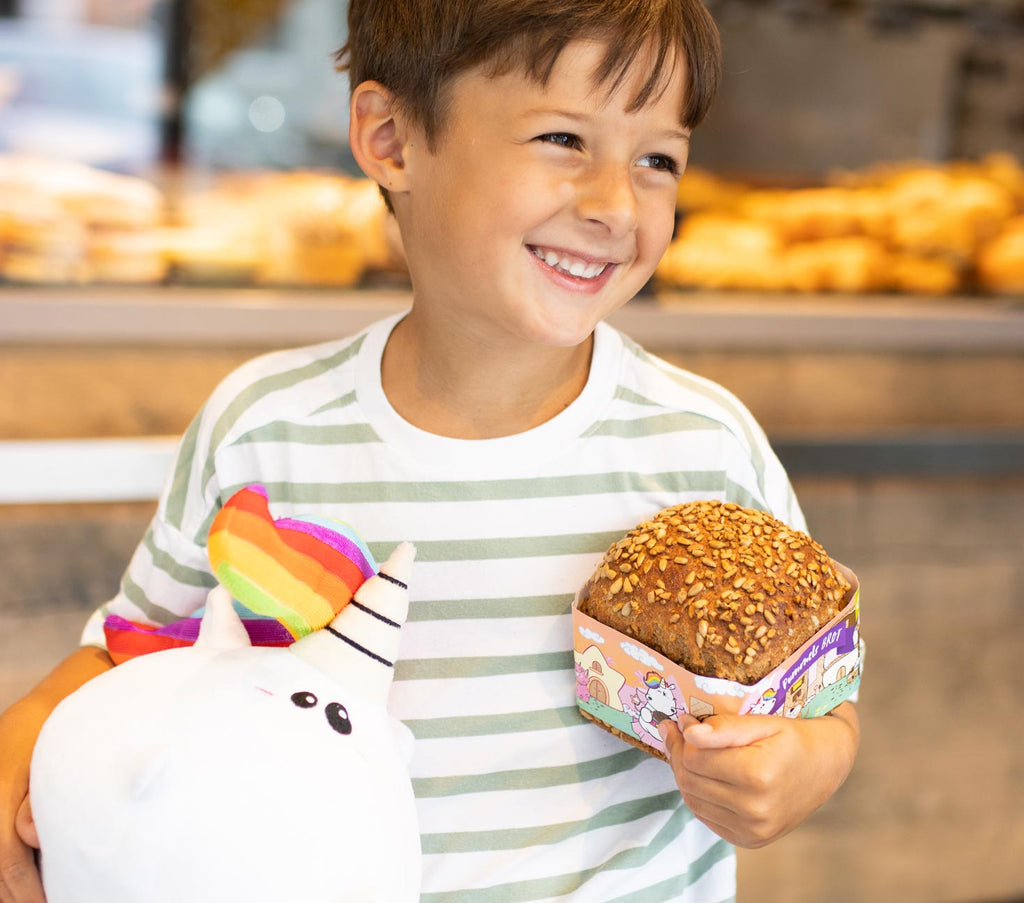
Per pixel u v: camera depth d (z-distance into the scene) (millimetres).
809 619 749
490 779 856
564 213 740
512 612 866
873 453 1825
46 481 1500
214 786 627
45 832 653
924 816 2027
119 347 1542
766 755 696
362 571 746
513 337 816
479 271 760
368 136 832
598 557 874
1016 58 2793
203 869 618
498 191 736
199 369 1580
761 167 2717
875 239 2283
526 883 836
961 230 2223
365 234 1907
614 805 876
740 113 2674
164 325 1552
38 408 1523
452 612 865
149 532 949
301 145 2469
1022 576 1987
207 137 2441
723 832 750
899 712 1976
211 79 2428
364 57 832
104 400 1548
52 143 2348
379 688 714
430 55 754
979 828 2066
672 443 890
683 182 2506
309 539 731
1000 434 1891
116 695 675
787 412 1864
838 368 1875
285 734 657
